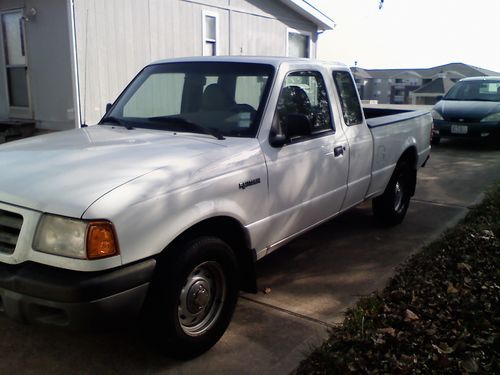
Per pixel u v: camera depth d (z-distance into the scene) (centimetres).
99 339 354
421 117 644
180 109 438
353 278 465
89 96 873
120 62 918
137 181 286
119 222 268
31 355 334
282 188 386
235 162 341
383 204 595
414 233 595
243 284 380
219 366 324
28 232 270
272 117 383
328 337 356
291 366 324
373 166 525
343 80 494
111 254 265
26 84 936
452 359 314
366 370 303
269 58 425
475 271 446
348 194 487
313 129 434
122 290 271
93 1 855
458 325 353
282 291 436
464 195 780
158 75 458
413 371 302
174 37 1020
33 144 363
